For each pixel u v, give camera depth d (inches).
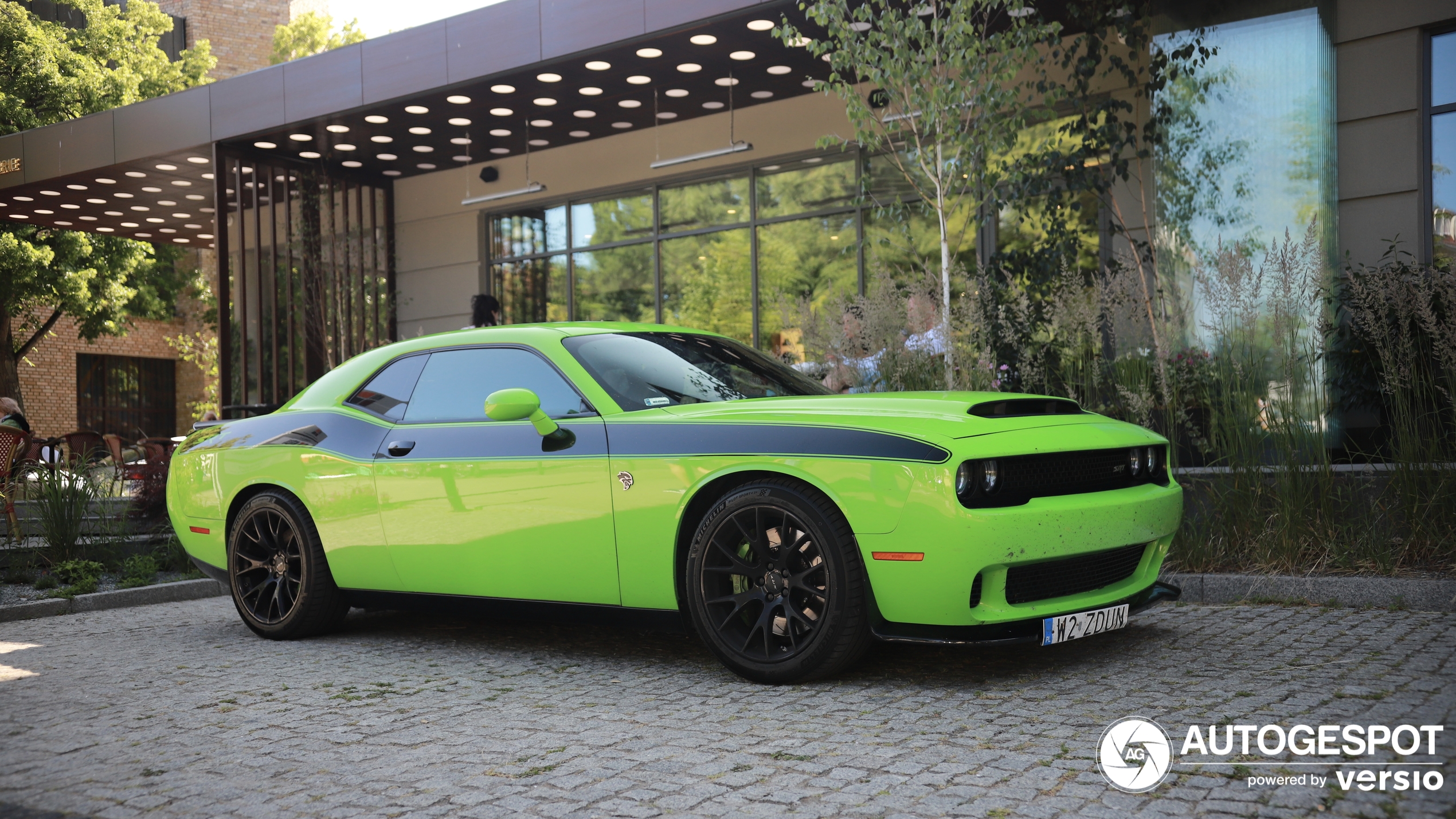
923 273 289.3
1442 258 306.3
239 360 524.4
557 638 183.9
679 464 144.1
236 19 1305.4
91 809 100.6
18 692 153.6
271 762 114.1
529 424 160.4
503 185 560.4
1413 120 309.6
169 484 209.9
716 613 143.0
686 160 445.1
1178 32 323.9
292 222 566.3
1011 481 132.1
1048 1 339.9
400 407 178.7
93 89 864.3
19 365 1071.0
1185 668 141.7
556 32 398.9
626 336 172.1
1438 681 128.5
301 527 185.2
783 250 471.8
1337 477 201.0
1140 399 222.4
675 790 99.9
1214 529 209.9
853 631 134.2
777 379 175.6
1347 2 318.0
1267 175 314.8
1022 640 129.3
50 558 285.1
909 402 146.0
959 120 296.4
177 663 172.4
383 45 446.6
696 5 364.5
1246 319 212.4
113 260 862.5
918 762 105.4
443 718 131.0
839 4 294.8
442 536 165.8
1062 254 318.0
